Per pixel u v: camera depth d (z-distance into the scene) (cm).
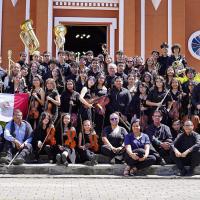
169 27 2409
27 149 1421
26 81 1666
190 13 2458
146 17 2428
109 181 1284
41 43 2325
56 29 2202
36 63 1680
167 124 1540
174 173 1401
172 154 1401
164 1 2420
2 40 2378
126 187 1192
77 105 1529
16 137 1439
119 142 1460
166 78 1641
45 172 1385
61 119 1461
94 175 1375
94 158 1405
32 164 1410
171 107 1545
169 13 2414
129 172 1368
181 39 2409
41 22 2328
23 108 1558
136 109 1548
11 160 1395
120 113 1530
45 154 1470
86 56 1814
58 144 1451
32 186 1187
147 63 1739
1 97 1554
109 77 1617
